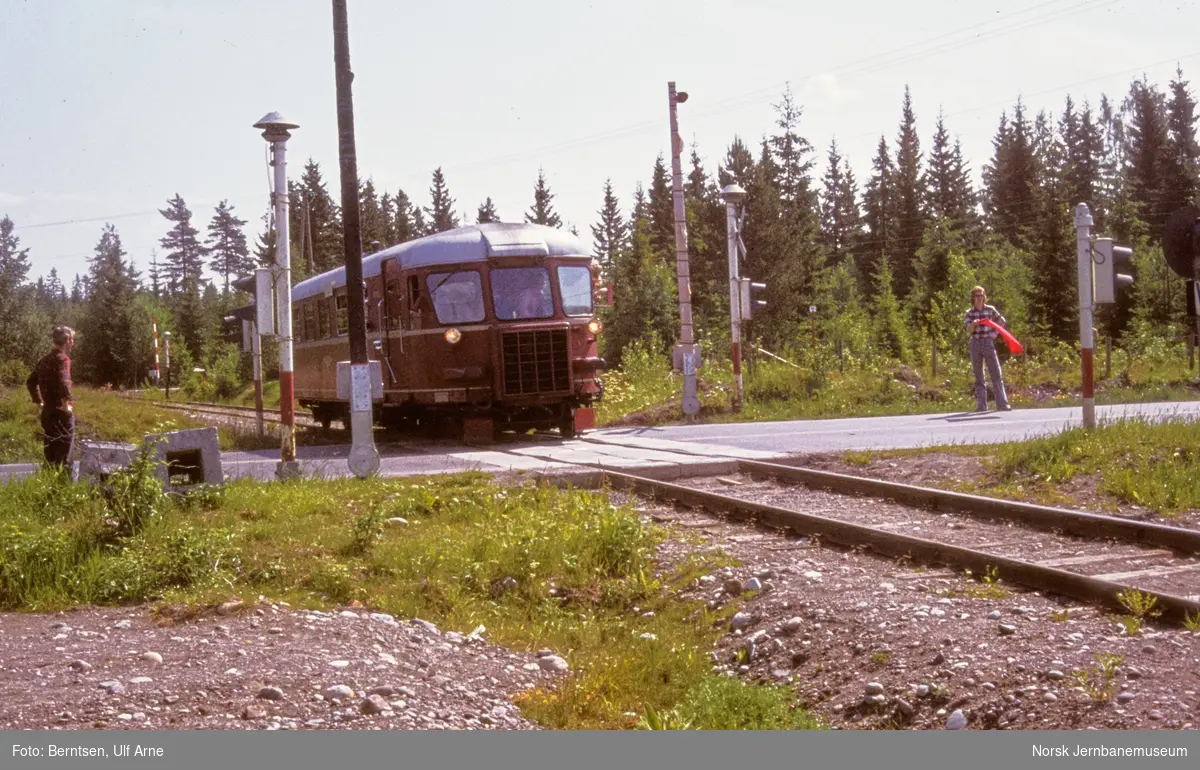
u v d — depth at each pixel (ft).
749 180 167.22
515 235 64.03
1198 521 30.86
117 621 23.39
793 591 24.66
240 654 20.15
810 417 74.28
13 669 19.26
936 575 25.22
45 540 28.04
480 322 62.18
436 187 415.44
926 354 94.22
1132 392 76.54
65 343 42.88
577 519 32.35
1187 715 15.30
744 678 21.39
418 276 63.00
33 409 95.35
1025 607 21.63
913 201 307.17
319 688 18.35
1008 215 320.70
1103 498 34.55
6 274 230.68
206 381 176.96
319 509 36.58
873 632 20.98
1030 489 36.83
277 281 44.55
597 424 75.05
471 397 61.98
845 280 199.21
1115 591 21.11
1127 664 17.33
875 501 36.65
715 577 27.25
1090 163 333.83
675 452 51.85
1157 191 283.18
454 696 19.30
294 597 26.40
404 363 64.49
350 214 45.21
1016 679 17.39
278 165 44.19
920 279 179.11
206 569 27.48
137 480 31.78
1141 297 144.56
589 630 25.31
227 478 41.45
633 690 21.17
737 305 76.84
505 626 25.59
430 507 36.91
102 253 553.23
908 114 347.77
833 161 359.66
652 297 133.59
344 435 75.56
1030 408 71.46
